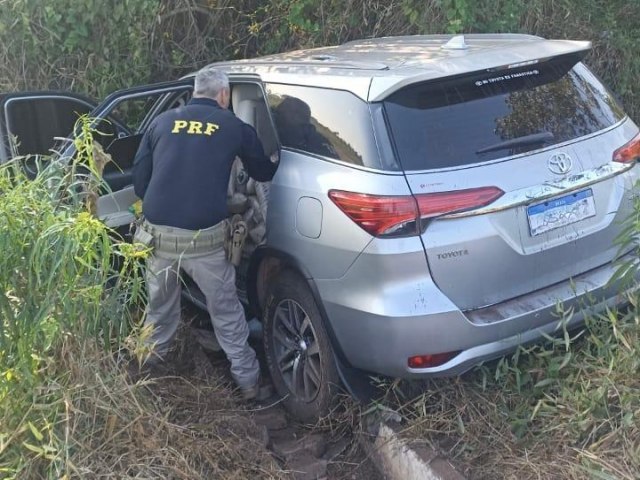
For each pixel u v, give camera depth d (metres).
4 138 4.58
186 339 4.23
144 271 3.32
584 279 3.49
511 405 3.44
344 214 3.30
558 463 3.08
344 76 3.54
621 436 3.07
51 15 6.32
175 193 3.63
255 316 4.18
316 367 3.70
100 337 3.10
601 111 3.72
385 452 3.40
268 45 7.01
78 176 3.40
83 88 6.67
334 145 3.48
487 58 3.47
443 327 3.16
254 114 4.26
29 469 2.84
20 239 2.75
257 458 3.32
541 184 3.30
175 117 3.75
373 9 6.56
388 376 3.45
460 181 3.20
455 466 3.15
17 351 2.84
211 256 3.70
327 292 3.44
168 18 6.84
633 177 3.64
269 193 3.77
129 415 3.07
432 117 3.31
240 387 3.94
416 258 3.15
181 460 3.06
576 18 6.68
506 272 3.27
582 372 3.38
